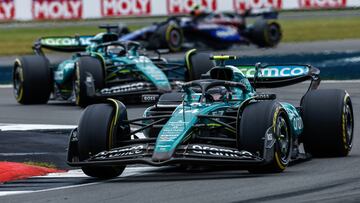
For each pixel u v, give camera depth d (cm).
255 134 3112
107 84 5962
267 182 3009
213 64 6025
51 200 2872
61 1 12938
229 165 3081
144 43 10731
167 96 3769
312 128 3569
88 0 12962
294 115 3459
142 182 3173
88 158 3250
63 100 6331
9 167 3469
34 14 12925
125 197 2864
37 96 6375
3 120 5488
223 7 12544
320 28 12362
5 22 12962
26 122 5325
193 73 5950
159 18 13375
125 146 3241
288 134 3300
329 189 2859
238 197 2761
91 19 13000
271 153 3125
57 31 12875
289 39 11350
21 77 6353
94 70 5797
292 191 2834
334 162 3491
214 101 3459
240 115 3197
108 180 3300
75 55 6331
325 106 3566
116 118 3288
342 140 3556
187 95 3453
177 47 10650
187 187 2986
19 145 4353
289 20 13175
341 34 11375
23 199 2919
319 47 10006
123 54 6038
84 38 6700
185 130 3156
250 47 10806
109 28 6256
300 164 3466
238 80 3591
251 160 3073
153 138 3272
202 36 10862
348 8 12594
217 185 2992
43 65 6406
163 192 2916
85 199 2862
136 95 5744
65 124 5156
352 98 5925
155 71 5853
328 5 12638
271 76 3956
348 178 3067
